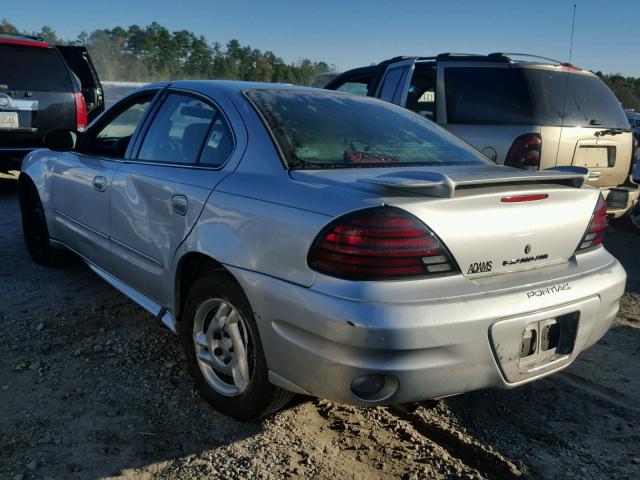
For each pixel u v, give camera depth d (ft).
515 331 7.84
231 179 9.27
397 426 9.53
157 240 10.57
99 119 14.08
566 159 18.66
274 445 8.82
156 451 8.61
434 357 7.34
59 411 9.46
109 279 12.88
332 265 7.40
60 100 25.90
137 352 11.53
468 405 10.30
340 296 7.25
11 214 22.80
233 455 8.55
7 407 9.50
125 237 11.71
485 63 18.95
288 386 8.12
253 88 10.71
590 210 9.16
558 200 8.70
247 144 9.51
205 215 9.30
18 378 10.39
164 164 10.95
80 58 35.76
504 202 8.07
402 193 7.73
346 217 7.42
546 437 9.47
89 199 13.03
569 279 8.61
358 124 10.56
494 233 7.93
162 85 12.25
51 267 16.30
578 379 11.41
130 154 12.05
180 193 9.93
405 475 8.35
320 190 8.08
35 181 15.51
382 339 7.07
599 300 8.86
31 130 25.25
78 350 11.50
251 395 8.80
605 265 9.32
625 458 9.00
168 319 10.77
